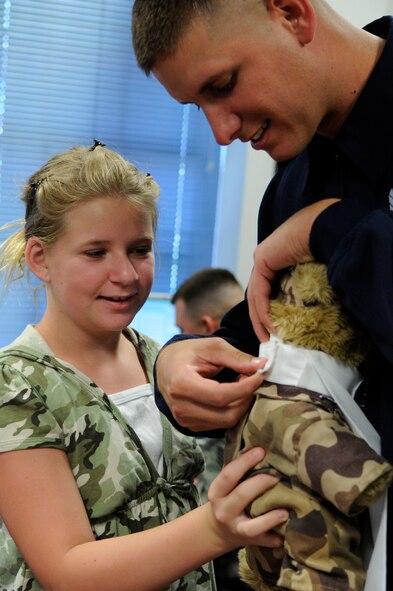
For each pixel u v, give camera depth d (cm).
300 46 108
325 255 105
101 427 134
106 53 367
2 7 353
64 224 137
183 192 383
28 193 147
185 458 145
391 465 100
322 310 108
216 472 224
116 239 137
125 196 138
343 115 114
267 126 112
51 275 141
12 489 128
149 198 142
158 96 375
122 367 146
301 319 108
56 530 126
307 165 127
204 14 104
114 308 137
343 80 111
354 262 99
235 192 377
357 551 107
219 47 106
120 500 132
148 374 150
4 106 359
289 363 107
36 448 129
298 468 100
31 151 364
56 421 132
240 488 107
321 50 110
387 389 107
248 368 110
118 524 132
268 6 107
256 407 107
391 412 106
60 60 362
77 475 133
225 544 116
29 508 127
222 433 128
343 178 117
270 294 115
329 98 112
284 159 116
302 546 100
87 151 145
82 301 137
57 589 124
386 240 97
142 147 377
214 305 272
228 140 112
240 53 106
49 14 358
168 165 380
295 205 129
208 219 386
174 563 119
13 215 362
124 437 136
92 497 132
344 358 109
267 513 104
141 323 383
